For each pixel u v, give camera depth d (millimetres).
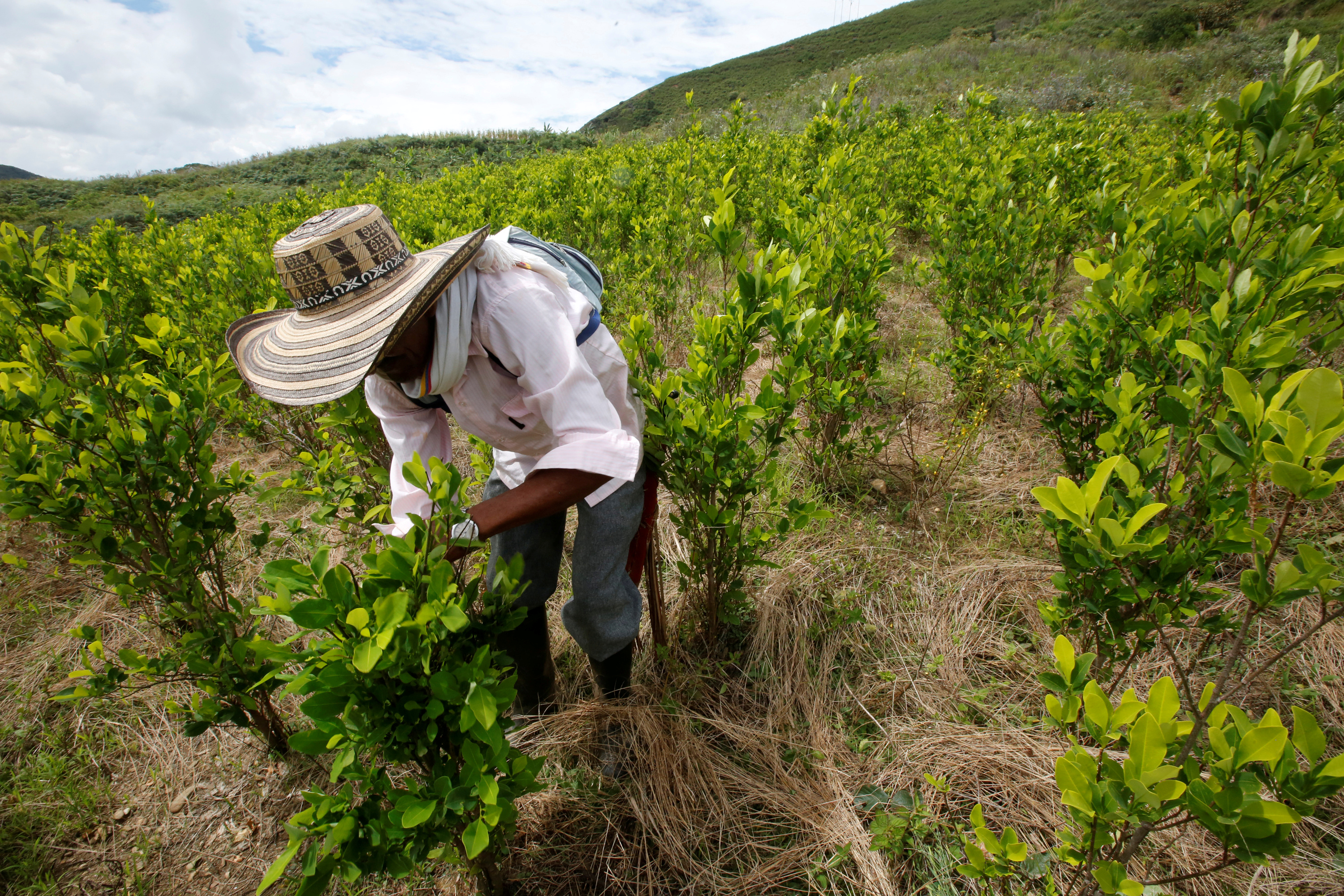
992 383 3453
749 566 2332
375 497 2527
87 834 2018
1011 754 1970
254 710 2021
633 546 2111
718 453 1932
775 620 2521
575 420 1369
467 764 1273
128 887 1879
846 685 2299
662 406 1963
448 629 1215
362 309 1335
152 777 2148
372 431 2387
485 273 1410
